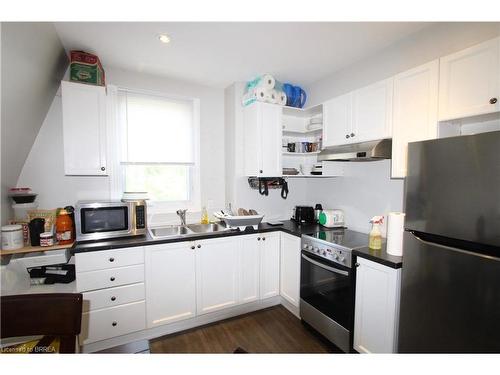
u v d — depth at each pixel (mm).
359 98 2098
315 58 2262
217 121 2936
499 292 1058
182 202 2791
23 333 939
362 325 1717
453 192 1216
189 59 2232
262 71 2508
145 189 2623
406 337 1447
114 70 2393
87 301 1828
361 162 2434
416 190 1388
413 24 1768
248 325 2318
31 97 1734
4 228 1718
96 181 2365
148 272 2012
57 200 2223
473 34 1594
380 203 2258
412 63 1906
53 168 2193
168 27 1737
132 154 2504
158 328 2135
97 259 1845
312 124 2855
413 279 1402
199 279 2219
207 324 2332
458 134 1650
